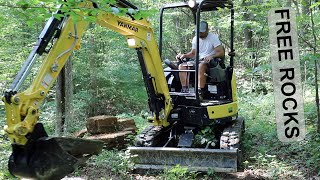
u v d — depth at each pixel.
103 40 12.45
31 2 3.87
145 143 6.68
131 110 13.31
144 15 4.11
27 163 3.80
